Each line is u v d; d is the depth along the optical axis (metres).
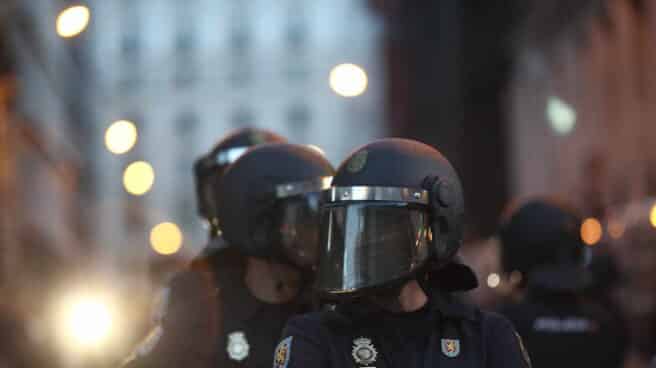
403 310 5.20
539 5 60.88
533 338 9.02
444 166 5.38
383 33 100.38
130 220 69.81
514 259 9.37
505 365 5.04
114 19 120.50
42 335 16.30
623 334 9.23
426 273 5.38
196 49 121.12
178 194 119.38
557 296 9.05
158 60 121.12
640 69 45.75
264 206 6.77
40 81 49.97
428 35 85.62
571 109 56.94
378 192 5.25
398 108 92.81
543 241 9.16
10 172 32.44
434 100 83.00
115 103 119.94
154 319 7.11
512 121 71.50
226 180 6.90
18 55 41.44
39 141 49.16
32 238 46.78
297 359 4.99
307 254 6.78
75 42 64.69
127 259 68.25
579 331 9.04
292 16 119.94
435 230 5.30
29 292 26.50
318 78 118.19
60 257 53.62
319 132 117.75
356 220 5.27
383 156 5.30
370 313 5.08
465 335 5.08
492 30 74.69
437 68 82.81
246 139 8.13
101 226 69.69
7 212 31.25
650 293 18.84
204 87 120.69
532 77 66.31
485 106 76.50
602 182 51.34
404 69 91.94
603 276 12.07
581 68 55.91
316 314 5.11
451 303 5.18
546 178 62.56
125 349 9.59
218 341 6.75
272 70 119.50
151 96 120.69
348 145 116.56
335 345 5.01
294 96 118.94
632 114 46.75
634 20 46.62
